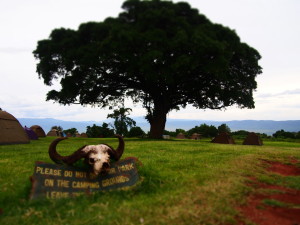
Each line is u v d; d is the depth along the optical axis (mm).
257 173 7281
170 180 6188
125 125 43438
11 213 4461
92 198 5109
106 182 5820
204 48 23562
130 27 26438
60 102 31141
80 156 5887
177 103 33312
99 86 30516
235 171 7219
